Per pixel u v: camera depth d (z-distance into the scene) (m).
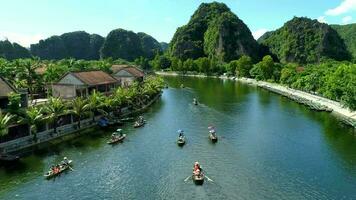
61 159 64.81
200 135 84.12
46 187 52.94
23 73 108.19
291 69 198.88
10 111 68.44
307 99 141.62
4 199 48.81
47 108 75.88
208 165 62.88
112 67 192.00
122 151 70.38
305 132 87.69
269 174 58.72
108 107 97.44
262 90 186.12
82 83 101.81
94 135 81.62
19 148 68.00
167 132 86.50
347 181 55.94
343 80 119.88
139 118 96.69
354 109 102.50
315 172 59.75
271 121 100.88
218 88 193.62
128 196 50.25
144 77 172.12
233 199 49.28
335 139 80.88
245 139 80.75
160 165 62.72
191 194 50.91
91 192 51.47
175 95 158.50
